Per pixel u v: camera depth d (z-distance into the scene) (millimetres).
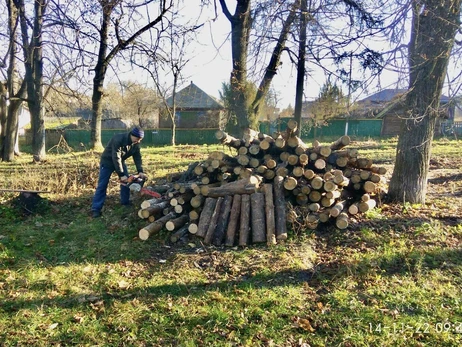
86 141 26469
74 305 3670
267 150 6332
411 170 6027
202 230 5191
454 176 9273
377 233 5055
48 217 6516
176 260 4613
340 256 4562
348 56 5645
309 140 28328
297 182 5613
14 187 8133
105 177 6484
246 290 3871
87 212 6688
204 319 3428
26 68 13641
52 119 32125
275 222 5203
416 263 4262
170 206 5848
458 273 4109
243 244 4969
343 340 3162
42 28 12508
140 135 6148
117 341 3174
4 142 14719
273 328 3305
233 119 11391
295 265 4340
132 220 6047
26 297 3787
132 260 4703
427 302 3615
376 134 29734
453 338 3139
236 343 3137
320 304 3619
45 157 13961
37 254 4844
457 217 5516
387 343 3107
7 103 15602
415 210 5785
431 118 5820
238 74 11172
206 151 16297
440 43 5074
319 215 5281
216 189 5551
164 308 3588
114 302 3705
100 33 14336
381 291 3805
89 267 4469
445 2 4996
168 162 12164
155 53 13016
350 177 5859
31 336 3207
